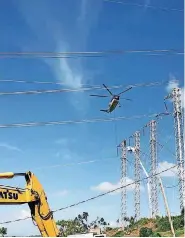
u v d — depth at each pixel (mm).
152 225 92938
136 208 97938
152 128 80438
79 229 132000
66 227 129500
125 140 94875
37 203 27141
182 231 77312
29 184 27062
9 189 25922
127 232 98875
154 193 86125
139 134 89750
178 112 64500
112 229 124938
